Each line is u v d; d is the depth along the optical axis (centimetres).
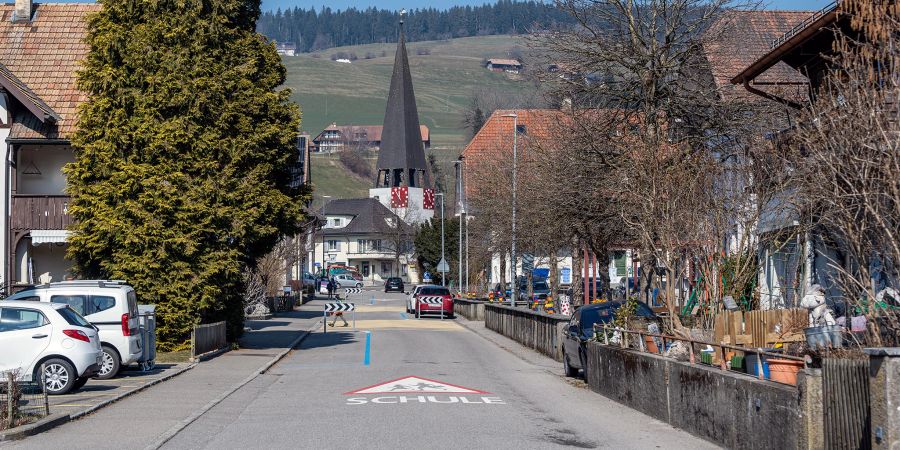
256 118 3388
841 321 1692
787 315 1731
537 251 5169
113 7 3222
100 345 2139
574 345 2486
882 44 1559
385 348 3659
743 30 3438
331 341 4081
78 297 2402
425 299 6159
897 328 1280
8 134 3862
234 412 1834
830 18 1988
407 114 14400
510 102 18362
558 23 3189
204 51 3284
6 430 1470
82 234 3162
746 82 2652
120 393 2073
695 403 1549
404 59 14325
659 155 2641
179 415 1766
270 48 3491
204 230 3184
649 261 2816
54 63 4206
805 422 1141
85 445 1412
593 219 3247
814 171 1577
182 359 2983
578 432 1590
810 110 1747
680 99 3027
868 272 1392
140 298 3152
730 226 2297
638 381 1873
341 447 1415
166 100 3175
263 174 3331
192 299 3180
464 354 3400
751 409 1319
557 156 3344
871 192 1316
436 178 18125
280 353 3331
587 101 3173
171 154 3186
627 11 3084
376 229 15888
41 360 2014
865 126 1361
